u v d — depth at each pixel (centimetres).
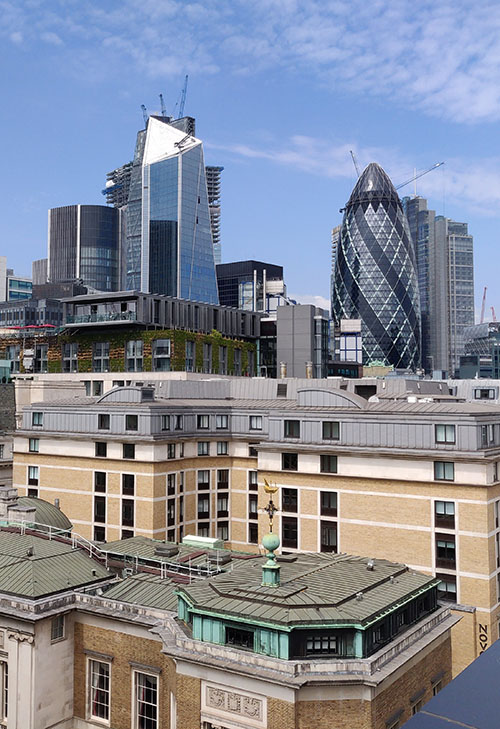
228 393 11775
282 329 19038
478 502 6769
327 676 3203
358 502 7519
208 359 16838
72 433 9412
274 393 11550
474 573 6744
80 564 4856
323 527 7762
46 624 4241
